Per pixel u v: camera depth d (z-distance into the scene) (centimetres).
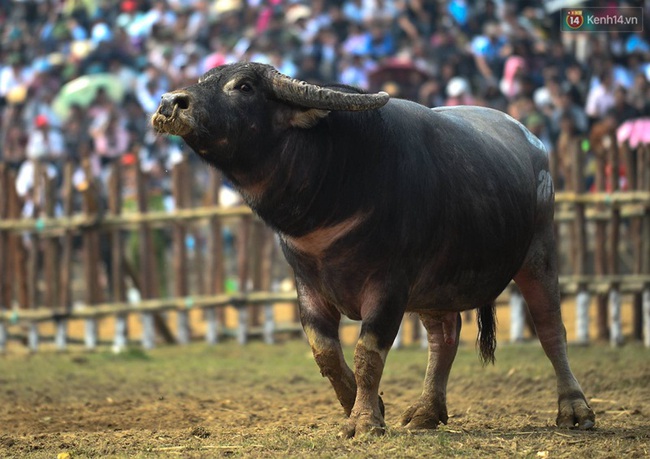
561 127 4253
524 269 1972
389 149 1667
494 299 1917
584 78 4888
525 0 5388
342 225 1655
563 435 1738
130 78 5025
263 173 1650
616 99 4459
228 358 3134
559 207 3344
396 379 2595
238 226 3497
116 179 3503
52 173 4500
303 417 2095
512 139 1970
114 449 1709
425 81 4747
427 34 5141
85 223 3456
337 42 5009
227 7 5428
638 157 3312
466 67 4891
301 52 4938
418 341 3384
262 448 1650
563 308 4094
